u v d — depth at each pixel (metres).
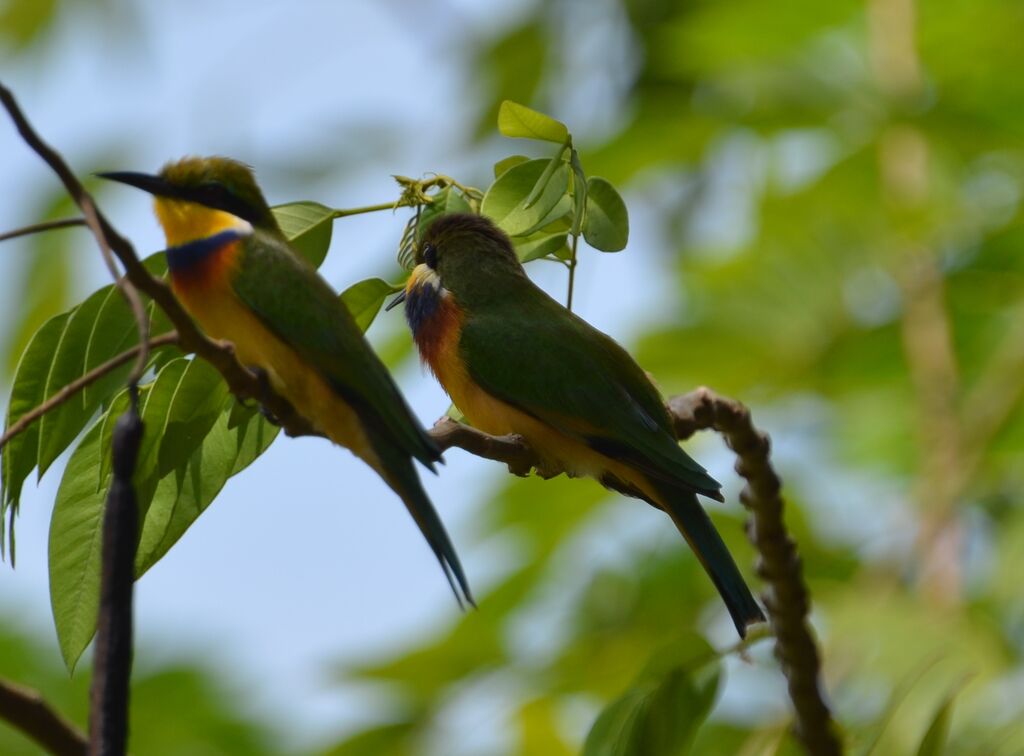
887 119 14.35
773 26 15.05
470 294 10.55
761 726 11.75
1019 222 14.31
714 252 15.25
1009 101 14.28
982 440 13.37
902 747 9.98
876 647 10.74
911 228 14.43
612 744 9.18
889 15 14.75
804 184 14.62
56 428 7.82
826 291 14.45
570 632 12.87
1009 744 9.63
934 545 12.32
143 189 8.61
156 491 8.19
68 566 7.94
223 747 13.57
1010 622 11.75
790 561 9.55
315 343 8.16
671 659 9.23
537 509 13.18
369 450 8.11
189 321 6.64
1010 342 14.02
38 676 13.45
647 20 16.44
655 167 15.15
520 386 10.18
